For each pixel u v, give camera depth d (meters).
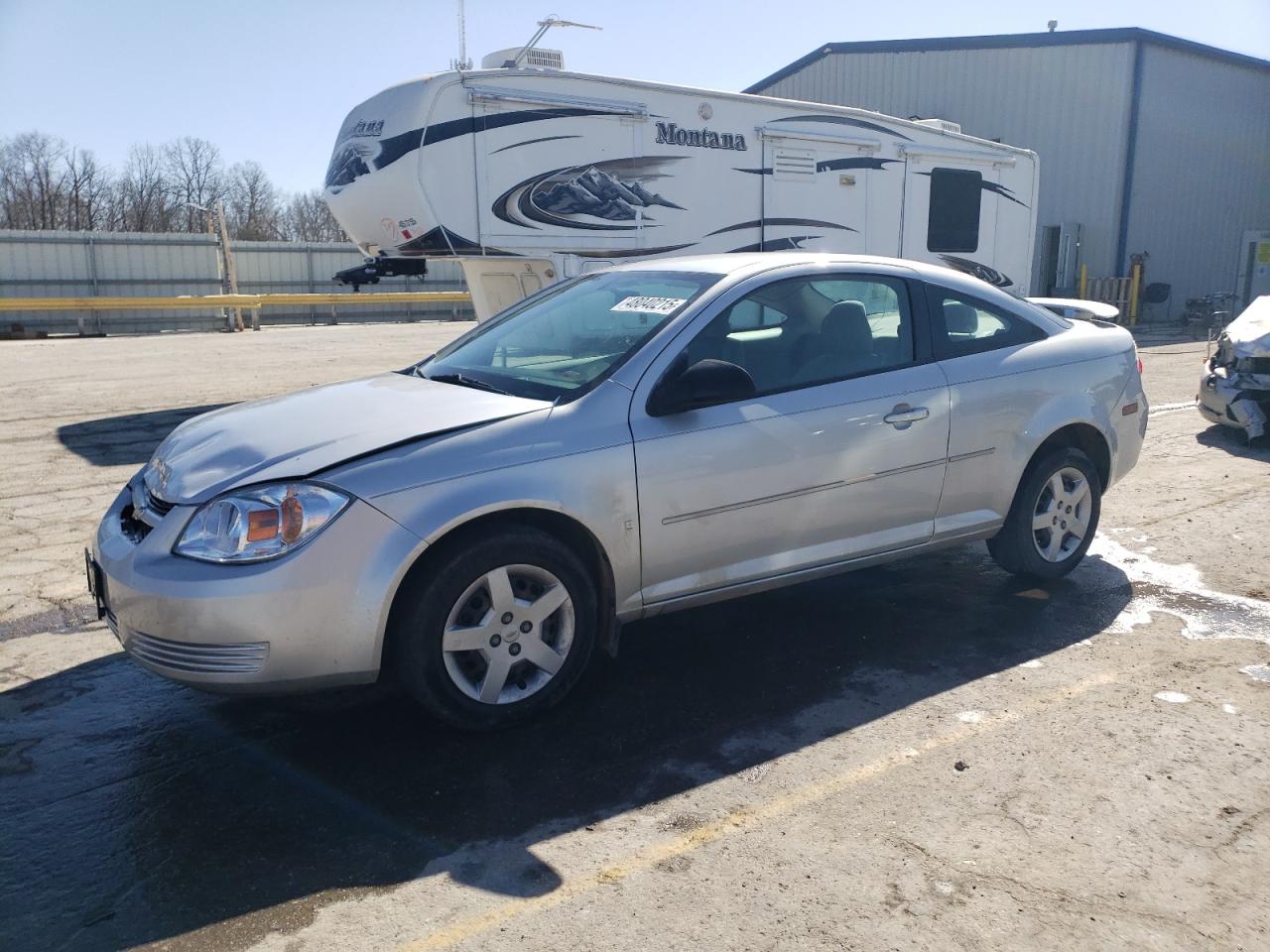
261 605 3.19
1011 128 25.02
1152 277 24.91
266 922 2.64
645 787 3.29
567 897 2.73
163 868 2.88
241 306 27.83
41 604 5.00
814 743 3.57
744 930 2.58
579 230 9.70
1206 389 8.82
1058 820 3.06
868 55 26.92
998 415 4.63
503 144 9.22
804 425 4.09
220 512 3.30
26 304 25.48
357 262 32.94
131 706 3.92
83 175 50.81
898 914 2.64
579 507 3.60
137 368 15.50
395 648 3.47
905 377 4.41
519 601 3.59
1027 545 4.90
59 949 2.54
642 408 3.80
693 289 4.21
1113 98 23.41
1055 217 24.75
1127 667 4.17
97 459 8.38
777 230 10.95
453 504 3.39
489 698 3.58
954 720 3.72
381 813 3.16
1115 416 5.12
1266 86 26.56
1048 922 2.60
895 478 4.36
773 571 4.13
